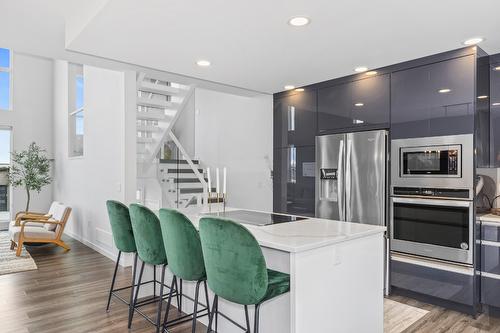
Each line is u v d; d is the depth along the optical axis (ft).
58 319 10.14
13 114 26.23
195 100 26.50
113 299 11.74
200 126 25.84
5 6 9.31
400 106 11.75
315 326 6.77
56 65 26.91
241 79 14.06
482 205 11.09
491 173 11.57
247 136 20.52
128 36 9.54
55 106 27.20
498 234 9.94
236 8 7.84
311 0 7.44
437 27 8.85
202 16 8.21
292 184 15.52
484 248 10.21
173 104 19.89
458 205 10.31
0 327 9.62
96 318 10.20
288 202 15.67
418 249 11.23
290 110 15.70
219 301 9.14
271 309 7.87
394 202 11.87
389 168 12.07
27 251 18.66
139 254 9.27
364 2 7.52
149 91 18.97
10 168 25.86
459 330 9.39
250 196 20.15
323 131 14.20
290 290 6.53
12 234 18.48
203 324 9.78
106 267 15.65
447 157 10.56
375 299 8.16
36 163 25.23
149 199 20.51
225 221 6.09
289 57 11.24
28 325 9.75
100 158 18.21
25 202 26.81
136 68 12.93
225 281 6.26
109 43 10.08
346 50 10.57
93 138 19.21
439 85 10.81
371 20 8.44
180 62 11.85
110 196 17.01
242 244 5.95
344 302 7.36
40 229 18.75
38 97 27.35
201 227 6.57
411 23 8.61
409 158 11.47
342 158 13.23
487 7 7.76
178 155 21.85
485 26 8.80
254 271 5.99
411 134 11.44
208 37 9.53
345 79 13.44
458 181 10.33
